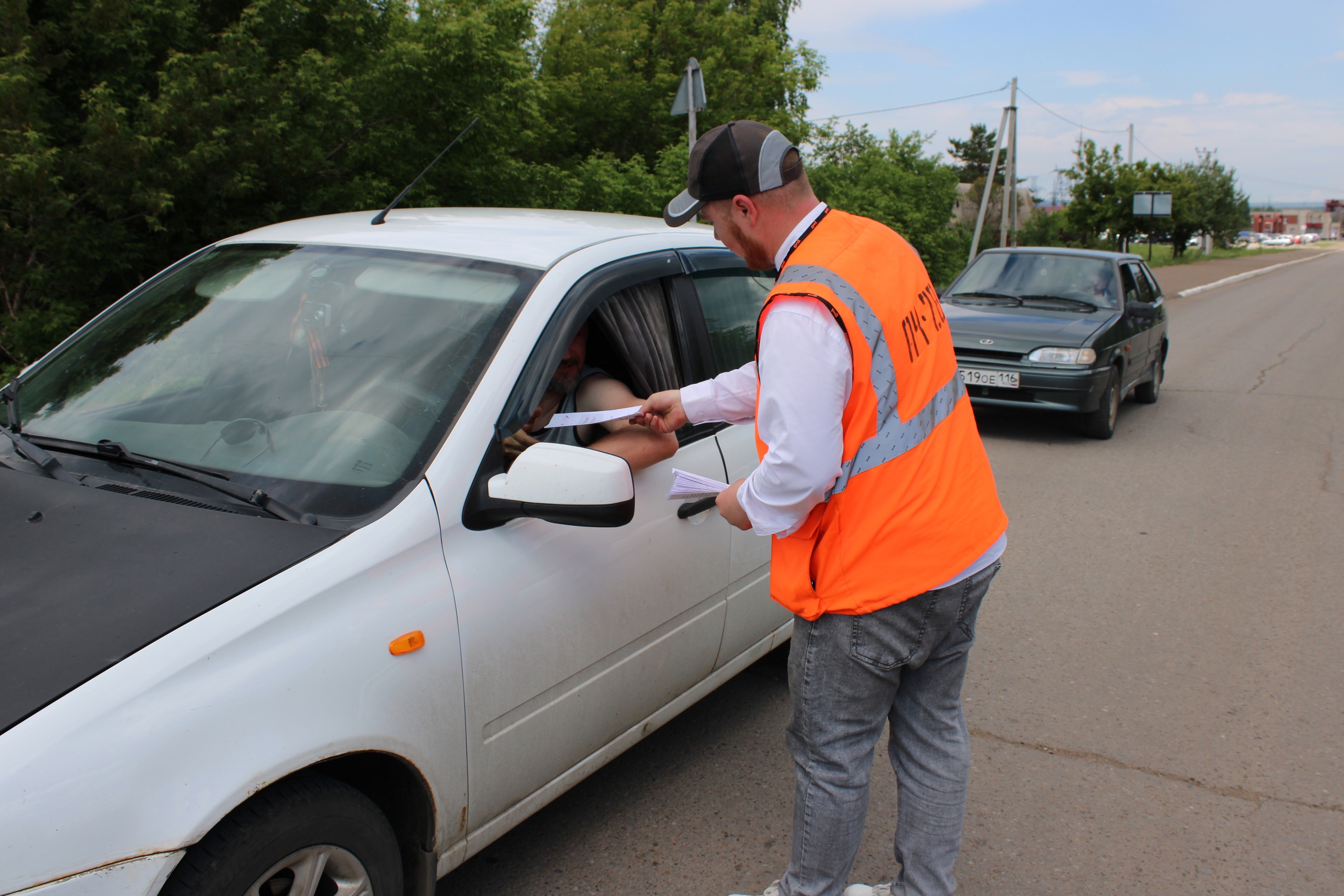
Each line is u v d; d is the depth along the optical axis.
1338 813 3.02
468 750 2.06
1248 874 2.73
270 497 1.99
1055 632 4.38
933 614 2.00
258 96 7.57
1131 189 41.41
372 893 1.90
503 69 9.75
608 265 2.60
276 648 1.72
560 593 2.25
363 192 8.87
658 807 2.95
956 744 2.21
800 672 2.07
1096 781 3.19
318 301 2.52
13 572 1.79
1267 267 49.25
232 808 1.59
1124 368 8.57
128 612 1.68
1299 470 7.33
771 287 3.43
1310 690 3.81
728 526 2.88
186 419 2.31
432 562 2.00
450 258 2.53
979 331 8.26
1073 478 7.13
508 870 2.63
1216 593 4.85
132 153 6.78
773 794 3.03
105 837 1.47
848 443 1.88
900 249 2.02
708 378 2.90
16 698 1.51
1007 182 28.34
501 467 2.15
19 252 7.16
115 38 7.38
